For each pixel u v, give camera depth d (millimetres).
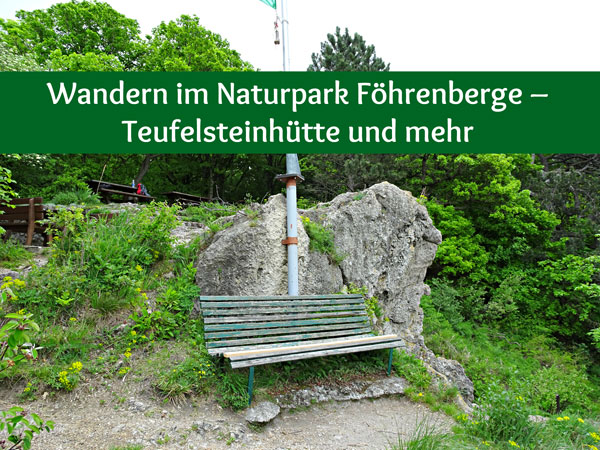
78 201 10477
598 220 16391
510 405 3832
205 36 21266
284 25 6848
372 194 7059
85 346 4051
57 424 3201
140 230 5770
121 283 4863
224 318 4375
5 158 13023
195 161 21984
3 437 2908
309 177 17125
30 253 6336
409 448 3090
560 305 14727
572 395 9516
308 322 4930
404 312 7574
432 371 5637
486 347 11508
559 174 17812
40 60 18250
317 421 3918
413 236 7719
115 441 3066
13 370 3588
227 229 5578
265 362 3908
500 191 14711
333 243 6332
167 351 4242
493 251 16094
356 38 18125
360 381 4758
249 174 24594
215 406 3736
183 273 5316
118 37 20734
